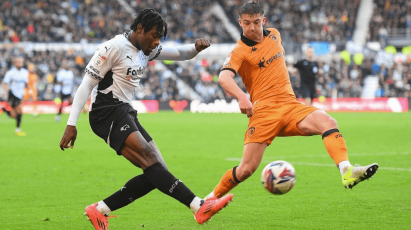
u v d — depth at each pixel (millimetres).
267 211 9945
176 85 57469
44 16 62375
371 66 58562
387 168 15281
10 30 58906
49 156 18719
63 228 8781
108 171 15281
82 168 15859
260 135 8844
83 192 12055
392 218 9156
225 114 49188
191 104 56031
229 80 8711
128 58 7891
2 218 9508
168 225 8969
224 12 67438
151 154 7711
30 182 13406
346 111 52344
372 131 28578
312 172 14727
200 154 19266
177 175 14469
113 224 9070
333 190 11992
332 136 8594
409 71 57375
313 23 64312
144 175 7859
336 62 58156
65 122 37500
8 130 30391
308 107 8992
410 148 20719
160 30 7879
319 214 9594
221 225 8898
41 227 8844
